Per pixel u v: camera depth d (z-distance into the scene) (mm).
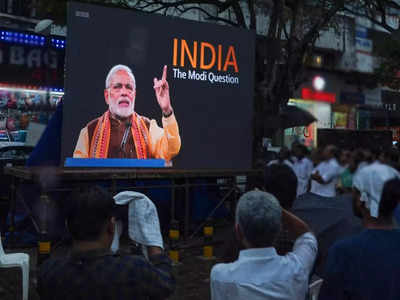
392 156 5152
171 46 7637
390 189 2000
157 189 8398
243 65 8281
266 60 10109
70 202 1824
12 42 7340
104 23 7121
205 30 7926
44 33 7844
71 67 6906
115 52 7211
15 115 7648
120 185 7934
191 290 5434
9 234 7289
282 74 9578
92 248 1790
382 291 1939
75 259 1789
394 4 11469
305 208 2996
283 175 2559
